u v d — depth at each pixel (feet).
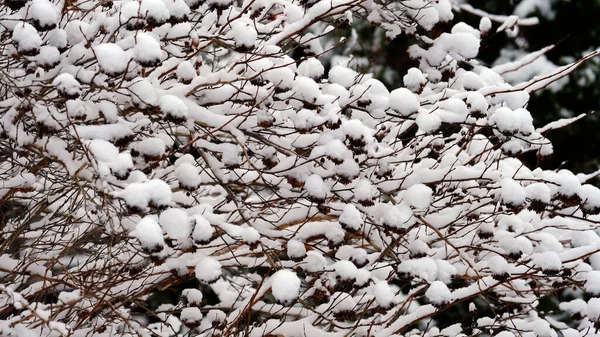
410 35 15.40
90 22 14.08
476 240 15.64
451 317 28.40
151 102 11.20
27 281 14.29
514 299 15.65
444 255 15.38
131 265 13.74
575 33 32.89
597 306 13.82
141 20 10.88
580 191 12.87
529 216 15.71
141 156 11.76
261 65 12.67
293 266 14.16
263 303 15.42
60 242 14.70
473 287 14.25
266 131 13.87
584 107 32.24
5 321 11.28
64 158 11.22
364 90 12.82
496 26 33.40
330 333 14.40
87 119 11.18
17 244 15.11
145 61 10.22
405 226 13.21
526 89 15.06
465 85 13.91
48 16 10.16
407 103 12.50
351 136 11.85
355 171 11.96
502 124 12.53
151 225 9.52
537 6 32.83
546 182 12.94
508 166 14.51
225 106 13.55
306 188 12.13
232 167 13.01
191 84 12.83
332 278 13.79
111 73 10.25
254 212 14.78
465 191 14.74
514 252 13.62
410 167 15.35
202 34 13.20
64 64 11.48
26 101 11.19
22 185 13.26
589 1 32.12
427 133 13.15
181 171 11.70
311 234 13.83
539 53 17.79
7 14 12.39
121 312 14.52
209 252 14.53
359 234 14.94
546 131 16.42
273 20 15.75
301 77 12.41
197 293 15.35
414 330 16.28
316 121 12.35
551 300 27.86
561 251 14.66
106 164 9.83
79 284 13.26
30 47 10.09
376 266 15.64
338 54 31.42
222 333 14.24
